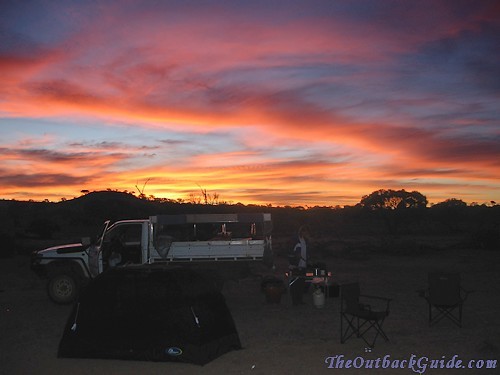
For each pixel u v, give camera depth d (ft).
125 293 24.77
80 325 24.86
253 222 41.65
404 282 50.47
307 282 40.83
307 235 38.63
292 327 30.99
